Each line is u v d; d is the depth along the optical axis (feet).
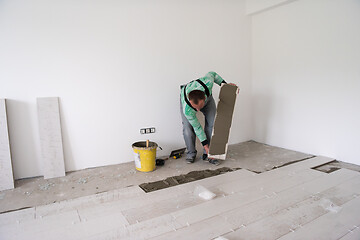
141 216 7.00
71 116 11.08
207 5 13.55
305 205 7.34
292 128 13.67
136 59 12.07
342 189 8.36
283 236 5.92
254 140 16.06
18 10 9.77
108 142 11.90
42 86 10.46
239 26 14.79
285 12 13.28
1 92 9.85
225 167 11.34
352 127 11.15
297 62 13.01
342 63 11.19
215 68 14.21
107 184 9.87
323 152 12.37
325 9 11.54
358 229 6.14
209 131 12.09
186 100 10.11
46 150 10.57
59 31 10.50
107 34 11.35
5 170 9.56
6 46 9.73
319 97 12.25
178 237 5.99
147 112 12.60
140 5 11.85
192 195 8.22
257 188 8.59
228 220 6.64
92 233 6.25
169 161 12.34
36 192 9.32
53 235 6.20
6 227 6.61
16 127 10.20
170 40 12.75
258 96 15.40
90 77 11.25
